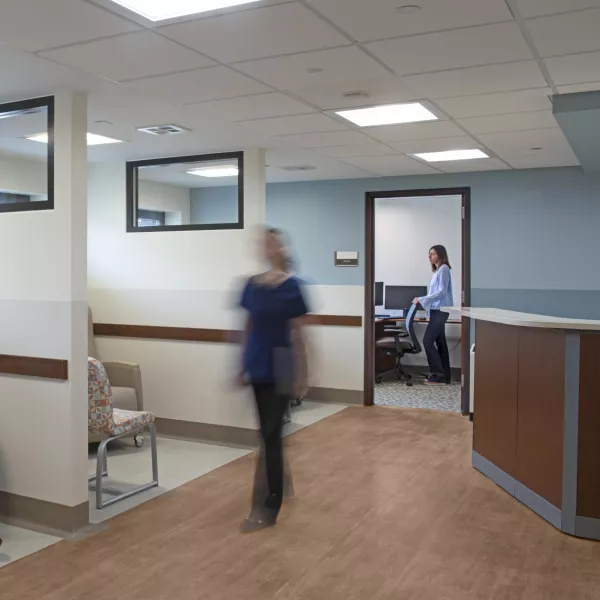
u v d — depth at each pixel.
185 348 4.70
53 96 3.12
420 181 5.80
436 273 6.98
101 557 2.78
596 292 5.26
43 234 3.10
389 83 2.97
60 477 3.03
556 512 3.10
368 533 3.04
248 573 2.63
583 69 2.74
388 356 7.56
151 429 3.67
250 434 4.48
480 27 2.26
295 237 6.29
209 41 2.42
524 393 3.43
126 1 2.06
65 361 3.00
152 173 5.62
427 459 4.24
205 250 4.74
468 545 2.91
